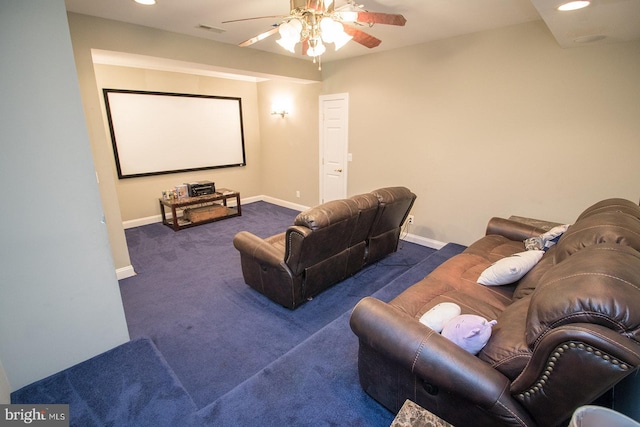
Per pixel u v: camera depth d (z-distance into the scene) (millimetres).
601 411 792
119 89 4512
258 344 2287
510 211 3365
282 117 5746
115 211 3150
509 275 1942
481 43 3207
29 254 1674
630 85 2520
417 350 1269
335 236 2529
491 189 3455
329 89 4773
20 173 1586
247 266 2889
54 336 1825
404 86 3904
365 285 3107
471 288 2023
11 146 1545
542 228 2770
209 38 3439
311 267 2600
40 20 1534
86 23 2701
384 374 1518
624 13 1787
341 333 2236
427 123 3793
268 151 6262
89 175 1794
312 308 2730
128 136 4707
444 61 3498
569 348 911
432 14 2707
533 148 3090
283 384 1783
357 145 4613
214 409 1629
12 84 1508
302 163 5598
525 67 2994
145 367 1922
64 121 1669
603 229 1474
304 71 4543
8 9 1455
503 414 1087
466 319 1335
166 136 5094
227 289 3072
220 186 6020
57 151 1672
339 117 4758
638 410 1062
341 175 4969
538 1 1619
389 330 1366
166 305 2791
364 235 3055
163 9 2592
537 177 3123
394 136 4148
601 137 2717
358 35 2260
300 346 2102
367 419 1563
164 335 2385
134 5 2498
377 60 4098
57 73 1612
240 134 6062
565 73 2797
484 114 3334
